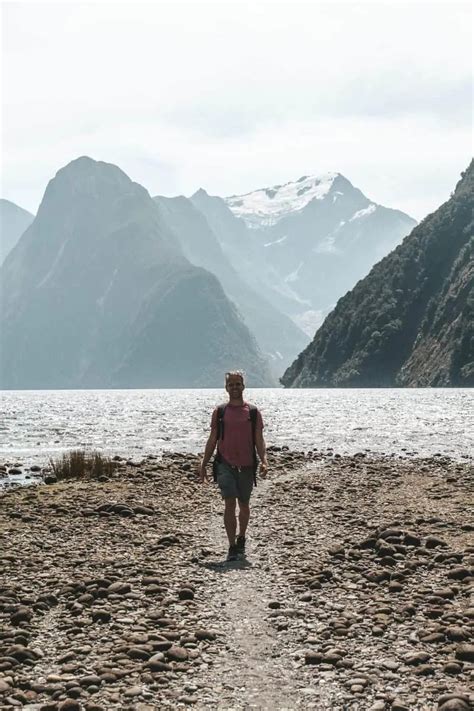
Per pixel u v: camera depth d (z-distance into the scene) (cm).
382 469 2620
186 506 1767
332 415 6888
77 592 961
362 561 1132
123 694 629
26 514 1608
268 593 949
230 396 1208
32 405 11112
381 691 629
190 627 809
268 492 2034
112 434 4591
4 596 927
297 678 662
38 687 641
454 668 666
